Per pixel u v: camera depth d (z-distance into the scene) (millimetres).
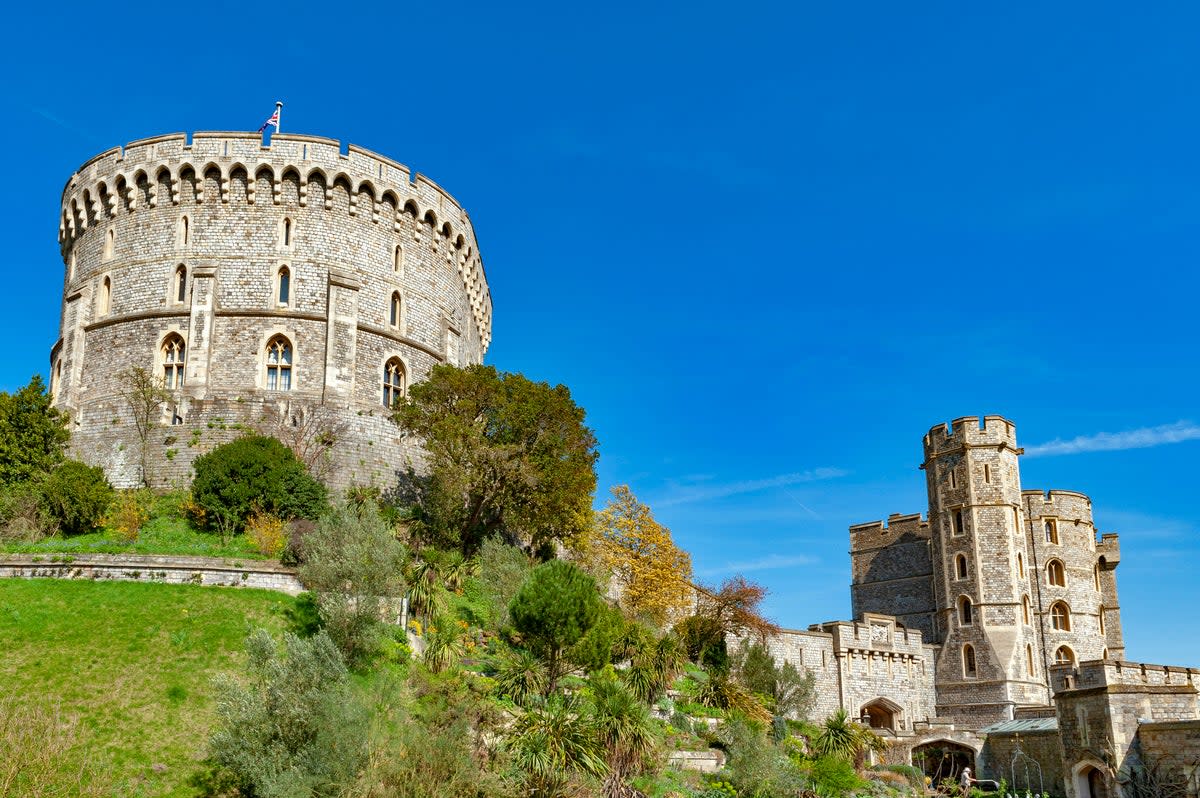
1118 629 73250
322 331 53031
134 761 26844
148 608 34250
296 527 41125
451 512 47625
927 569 72125
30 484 43781
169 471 49188
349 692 27516
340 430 51375
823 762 41938
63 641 31703
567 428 48562
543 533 49875
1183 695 37219
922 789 47562
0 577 35906
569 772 29375
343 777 24797
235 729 25922
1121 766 36250
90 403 52156
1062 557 69375
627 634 43969
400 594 35344
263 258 53375
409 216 58156
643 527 59625
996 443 68312
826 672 62031
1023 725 54438
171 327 52375
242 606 35125
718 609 56000
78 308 54625
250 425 50344
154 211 54469
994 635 64812
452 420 46594
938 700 66062
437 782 25672
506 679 33562
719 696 44656
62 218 58844
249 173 54062
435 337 58500
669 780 34344
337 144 55344
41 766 24953
